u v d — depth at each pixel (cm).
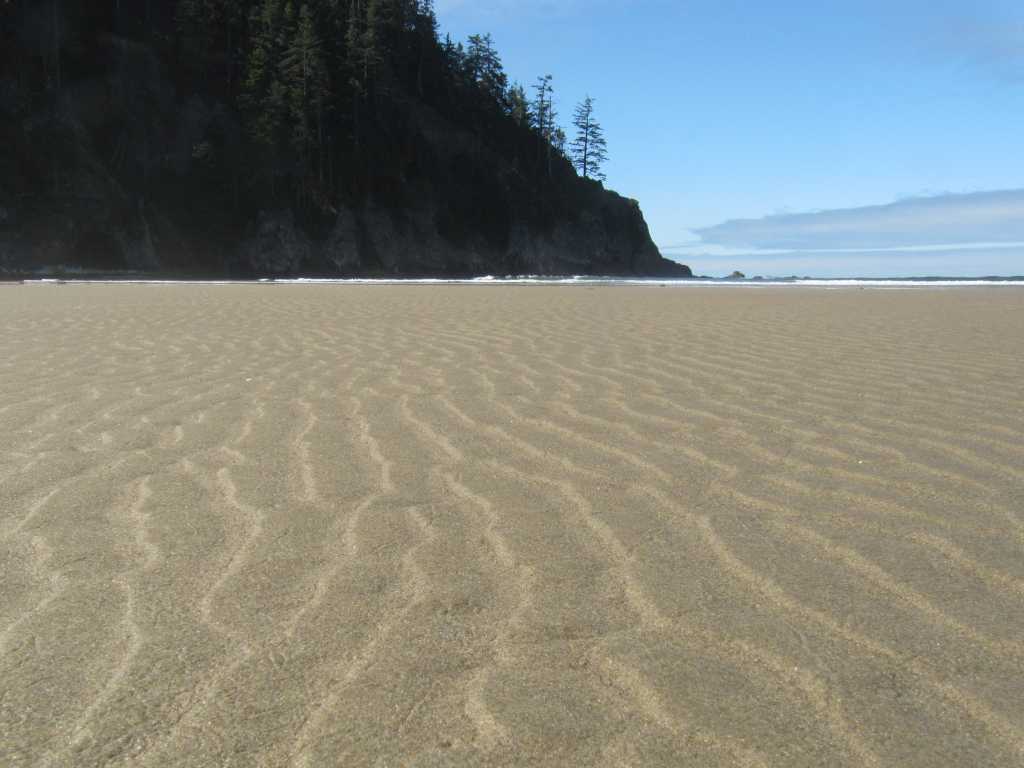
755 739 169
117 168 4422
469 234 5688
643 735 171
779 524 297
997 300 1458
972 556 266
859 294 1731
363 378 599
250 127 4872
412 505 318
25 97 4225
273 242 4766
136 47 4688
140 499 326
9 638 213
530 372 625
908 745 167
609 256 6656
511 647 208
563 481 350
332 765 162
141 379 594
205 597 237
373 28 5644
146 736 172
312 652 205
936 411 484
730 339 832
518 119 6756
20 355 708
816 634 214
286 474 359
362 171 5247
